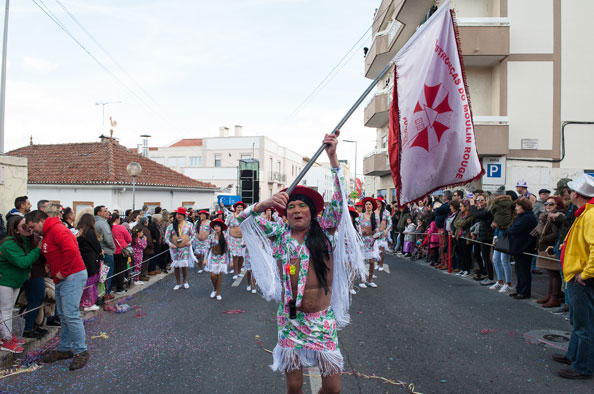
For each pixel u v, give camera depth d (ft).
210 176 136.36
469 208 31.37
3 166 27.55
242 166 94.27
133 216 36.81
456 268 35.32
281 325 9.91
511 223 25.23
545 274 30.78
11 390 13.08
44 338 17.93
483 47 44.50
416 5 52.75
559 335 17.21
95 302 23.62
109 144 71.15
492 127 43.88
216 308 23.62
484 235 28.55
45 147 73.36
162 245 37.88
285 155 169.99
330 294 9.95
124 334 18.78
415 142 12.83
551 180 44.86
